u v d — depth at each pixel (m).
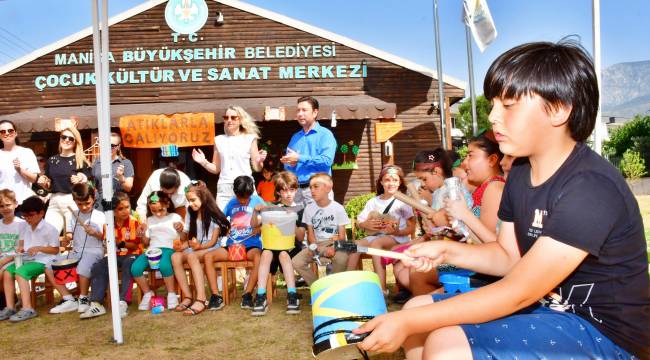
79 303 4.55
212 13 13.44
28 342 3.74
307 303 4.63
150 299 4.61
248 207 4.87
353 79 13.45
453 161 4.05
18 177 5.88
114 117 11.38
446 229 2.59
